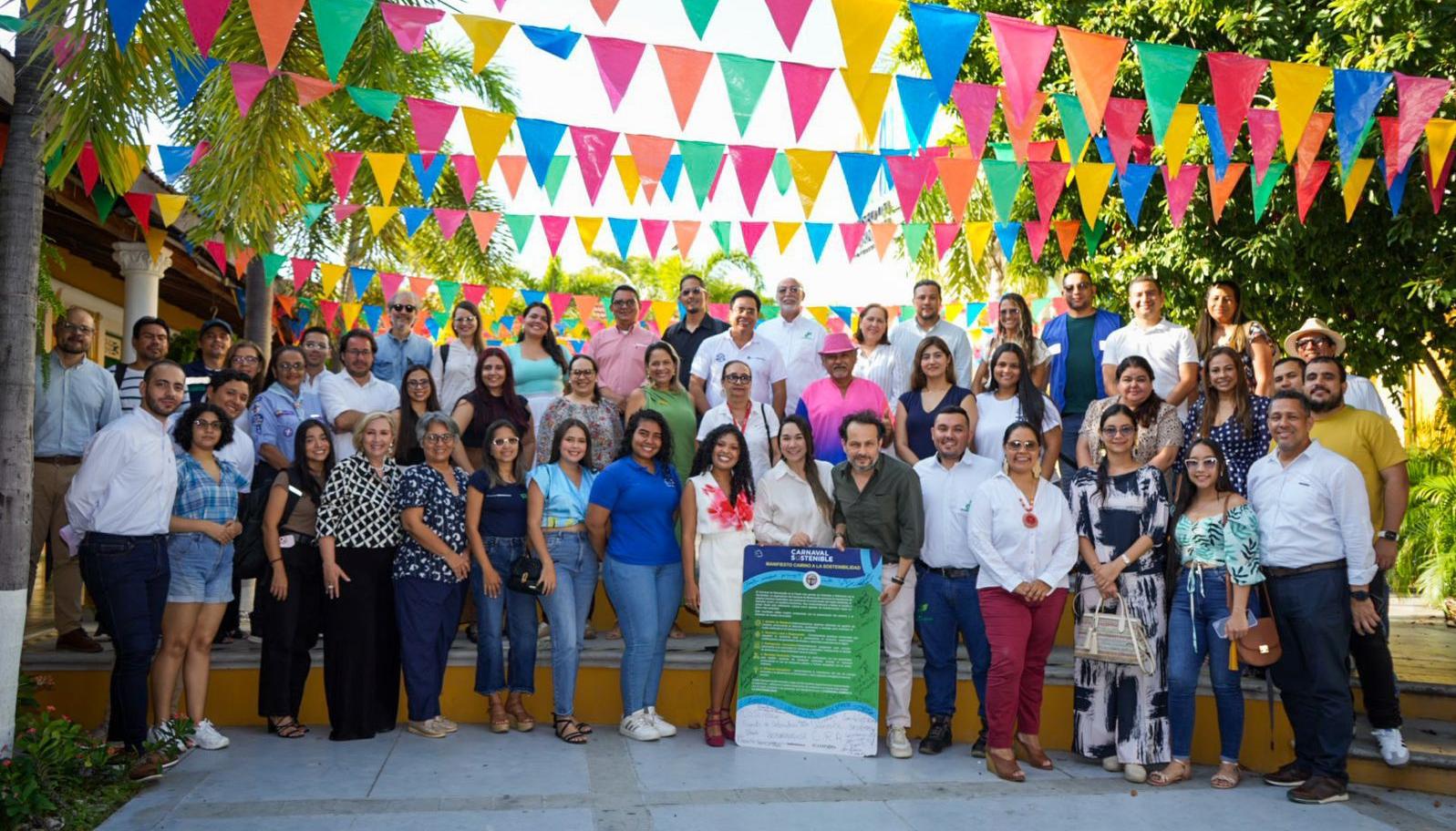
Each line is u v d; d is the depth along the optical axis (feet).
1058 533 16.89
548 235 25.53
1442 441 34.68
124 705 15.29
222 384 17.81
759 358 22.58
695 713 19.88
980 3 30.30
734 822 14.01
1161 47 15.06
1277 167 21.83
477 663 18.92
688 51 14.97
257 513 18.01
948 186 18.79
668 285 65.62
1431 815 14.99
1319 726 15.76
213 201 20.68
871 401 21.07
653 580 18.42
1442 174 17.42
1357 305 25.48
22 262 14.28
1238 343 20.70
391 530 18.16
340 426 20.68
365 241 36.27
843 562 18.16
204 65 15.94
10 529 13.88
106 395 19.85
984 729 17.98
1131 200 21.42
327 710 19.38
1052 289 40.22
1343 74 15.49
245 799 14.52
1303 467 16.16
